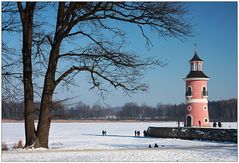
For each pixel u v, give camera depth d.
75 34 23.22
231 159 17.77
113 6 22.25
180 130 54.88
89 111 198.25
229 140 44.31
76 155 19.14
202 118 59.81
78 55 23.11
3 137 60.97
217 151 21.66
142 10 22.53
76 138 61.78
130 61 23.30
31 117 23.34
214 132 47.50
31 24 23.58
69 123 174.25
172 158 17.97
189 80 60.84
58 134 78.00
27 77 23.38
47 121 23.19
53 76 23.31
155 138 57.72
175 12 22.89
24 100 23.52
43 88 23.33
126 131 93.06
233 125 106.44
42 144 22.98
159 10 22.56
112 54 23.08
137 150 22.14
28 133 23.22
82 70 23.20
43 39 24.27
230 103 164.00
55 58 23.09
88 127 124.19
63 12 23.06
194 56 61.88
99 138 60.97
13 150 21.69
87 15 22.22
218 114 163.25
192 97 60.44
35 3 23.50
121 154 19.61
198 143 43.22
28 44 23.44
